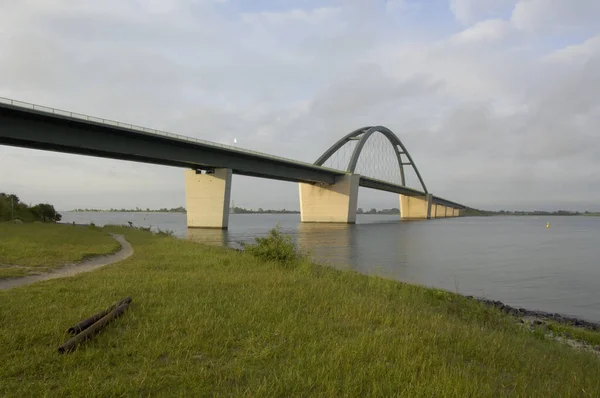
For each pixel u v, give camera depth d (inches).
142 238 1432.1
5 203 2578.7
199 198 2901.1
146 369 211.3
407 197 7440.9
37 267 606.2
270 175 3346.5
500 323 470.0
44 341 249.8
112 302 354.6
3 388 186.4
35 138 1781.5
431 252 1631.4
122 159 2452.0
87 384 191.5
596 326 593.6
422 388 200.5
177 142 2343.8
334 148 4520.2
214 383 201.2
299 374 208.5
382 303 424.2
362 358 242.4
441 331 322.0
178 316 312.3
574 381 248.1
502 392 209.2
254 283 486.9
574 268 1222.9
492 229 4173.2
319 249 1624.0
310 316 338.3
